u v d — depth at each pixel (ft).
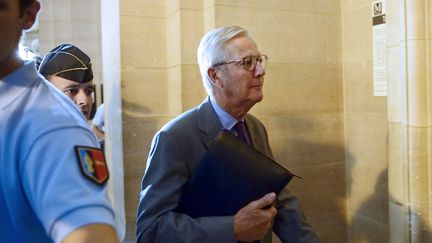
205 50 4.56
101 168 1.80
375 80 7.31
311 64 7.84
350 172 8.16
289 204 4.75
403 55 5.77
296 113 7.75
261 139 5.02
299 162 7.83
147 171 4.22
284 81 7.62
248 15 7.23
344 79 8.13
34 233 1.79
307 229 4.69
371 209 7.66
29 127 1.76
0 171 1.73
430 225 5.76
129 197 7.38
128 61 7.30
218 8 6.94
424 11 5.56
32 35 15.57
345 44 8.05
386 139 7.16
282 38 7.55
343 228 8.31
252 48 4.43
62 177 1.64
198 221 3.86
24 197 1.73
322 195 8.09
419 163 5.71
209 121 4.46
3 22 1.81
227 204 3.91
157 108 7.54
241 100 4.42
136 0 7.30
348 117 8.10
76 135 1.79
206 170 3.91
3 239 1.77
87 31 15.98
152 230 3.87
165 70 7.58
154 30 7.46
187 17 7.07
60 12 15.67
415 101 5.66
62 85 4.94
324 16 7.91
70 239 1.53
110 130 8.15
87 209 1.61
